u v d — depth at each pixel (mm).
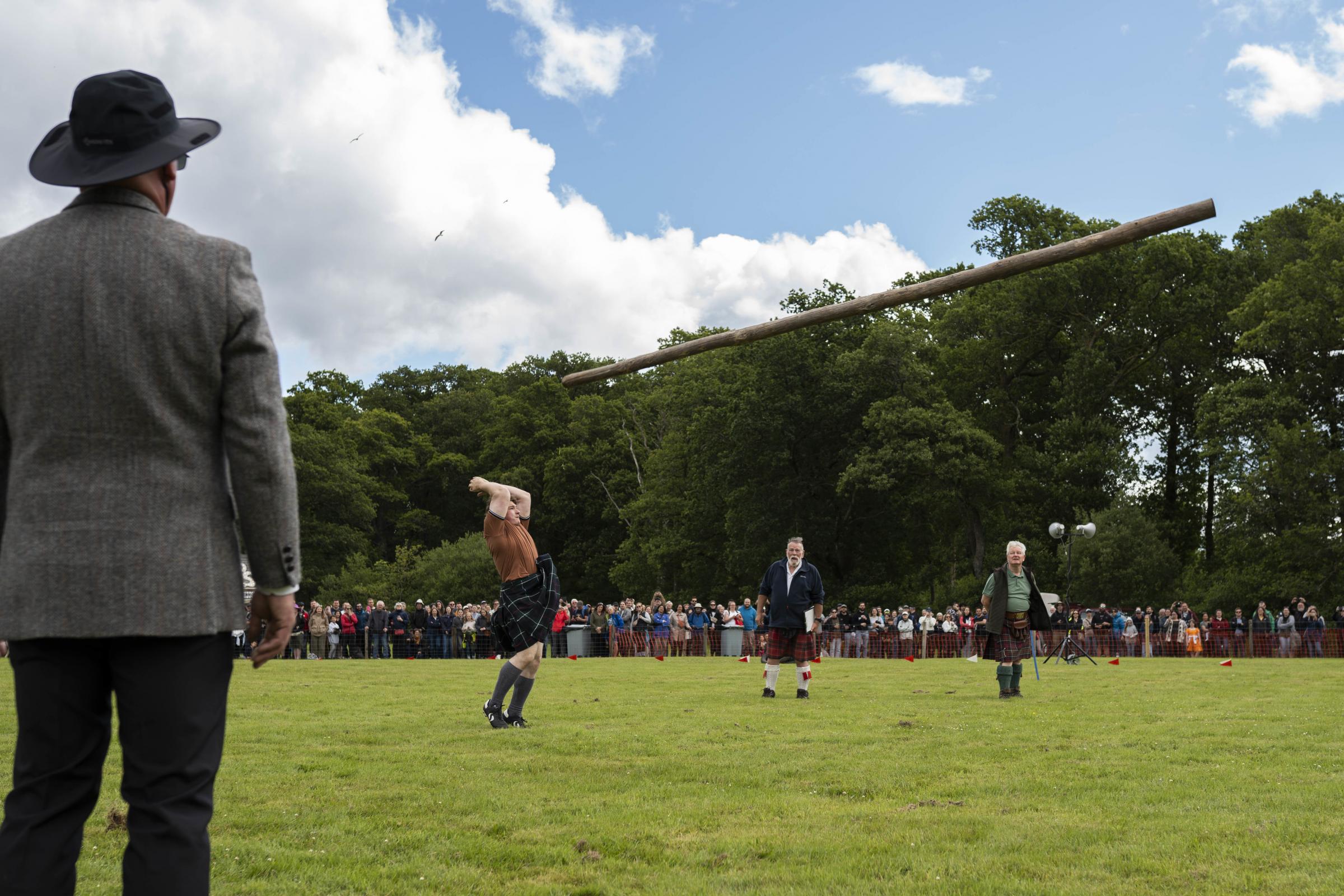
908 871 3881
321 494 62469
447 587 56594
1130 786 5488
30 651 2221
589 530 66062
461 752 6824
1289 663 23234
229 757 6523
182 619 2209
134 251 2242
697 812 4883
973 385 49719
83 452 2209
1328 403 41844
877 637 30766
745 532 46594
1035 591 11484
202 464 2299
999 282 47156
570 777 5820
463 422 76500
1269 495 38750
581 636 30719
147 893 2156
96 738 2291
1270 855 4020
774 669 11492
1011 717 8969
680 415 56656
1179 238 46938
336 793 5336
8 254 2264
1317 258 40750
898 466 42312
